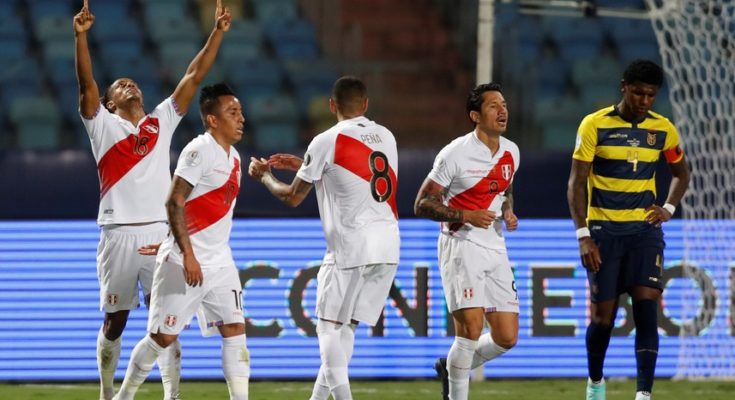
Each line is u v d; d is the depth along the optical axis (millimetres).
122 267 23703
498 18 48000
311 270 30797
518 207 30859
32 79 47719
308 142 46281
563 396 28016
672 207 23953
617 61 49656
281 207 30797
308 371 30797
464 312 22594
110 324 24078
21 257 30375
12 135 45312
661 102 46500
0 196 30203
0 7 52406
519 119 44344
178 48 51031
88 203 30484
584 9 33656
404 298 30875
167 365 23484
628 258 23562
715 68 36656
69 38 50656
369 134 21500
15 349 30469
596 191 23688
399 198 30719
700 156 31641
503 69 44562
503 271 22797
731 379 31062
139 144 23609
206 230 21344
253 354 30766
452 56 51469
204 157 20953
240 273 30734
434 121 47562
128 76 47906
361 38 52000
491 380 30922
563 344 31016
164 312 21188
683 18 36188
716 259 31188
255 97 47312
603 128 23328
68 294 30516
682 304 31078
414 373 30844
